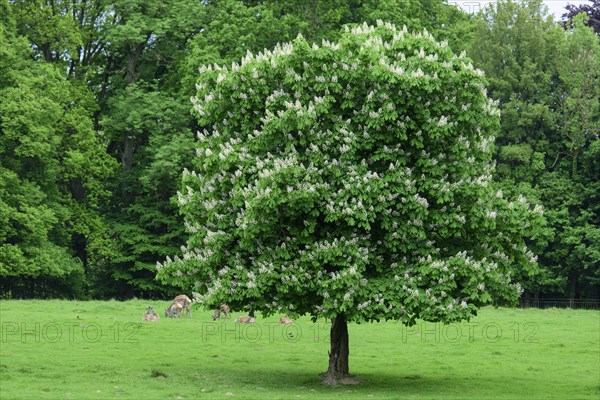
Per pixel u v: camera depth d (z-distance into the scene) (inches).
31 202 2250.2
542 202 2645.2
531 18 2802.7
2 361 1074.7
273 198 884.0
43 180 2365.9
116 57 2758.4
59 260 2278.5
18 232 2258.9
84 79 2630.4
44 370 1015.6
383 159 945.5
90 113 2534.5
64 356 1146.7
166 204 2433.6
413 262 942.4
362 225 898.1
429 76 921.5
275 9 2413.9
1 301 1824.6
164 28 2511.1
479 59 2719.0
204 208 991.0
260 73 964.6
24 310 1641.2
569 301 2714.1
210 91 1005.8
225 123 986.7
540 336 1539.1
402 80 916.0
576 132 2682.1
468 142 952.3
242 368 1115.9
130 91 2479.1
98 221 2452.0
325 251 908.0
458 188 935.0
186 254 986.7
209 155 960.9
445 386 1005.8
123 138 2620.6
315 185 904.9
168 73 2659.9
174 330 1446.9
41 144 2209.6
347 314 907.4
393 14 2324.1
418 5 2461.9
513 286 976.3
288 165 898.1
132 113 2384.4
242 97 961.5
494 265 942.4
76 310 1676.9
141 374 1008.2
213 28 2428.6
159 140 2358.5
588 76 2719.0
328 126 951.6
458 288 945.5
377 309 905.5
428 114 925.2
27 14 2493.8
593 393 965.8
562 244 2620.6
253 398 858.1
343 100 952.3
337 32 2306.8
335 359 1008.9
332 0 2413.9
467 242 981.8
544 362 1247.5
